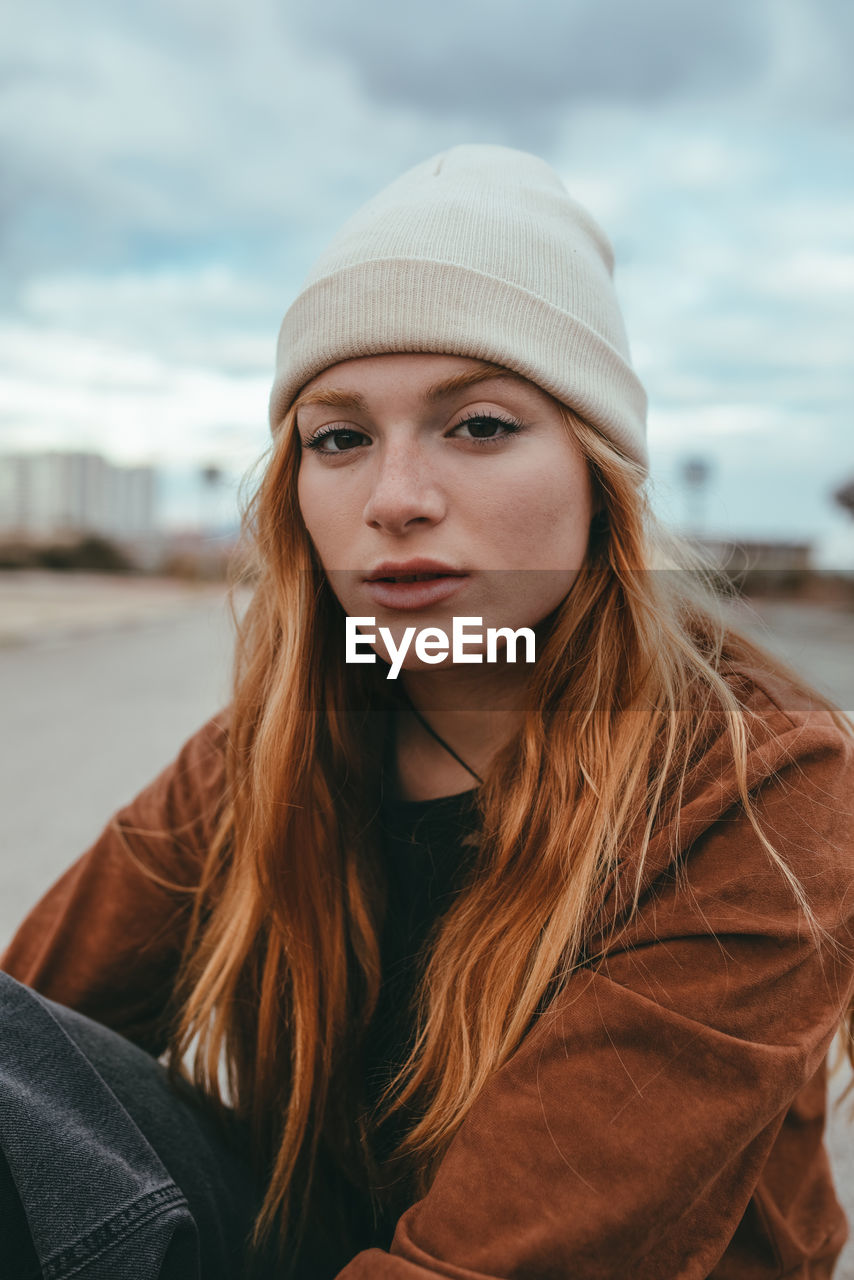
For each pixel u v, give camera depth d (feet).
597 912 2.31
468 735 2.75
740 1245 2.56
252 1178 2.96
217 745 3.26
